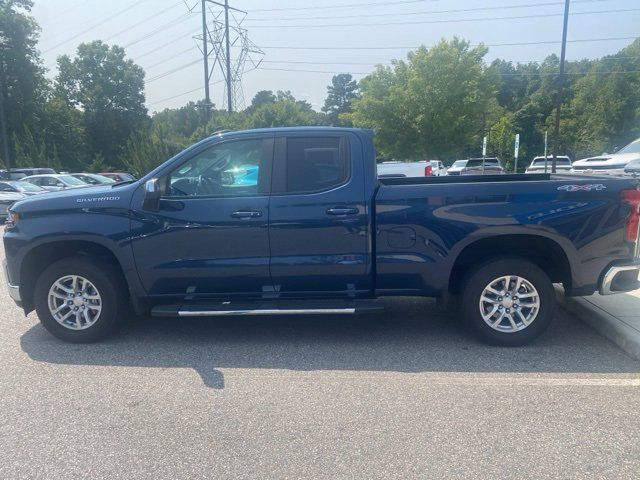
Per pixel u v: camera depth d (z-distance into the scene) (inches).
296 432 144.3
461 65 1143.6
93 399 165.5
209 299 209.6
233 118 1358.3
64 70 2187.5
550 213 193.9
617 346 204.2
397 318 243.0
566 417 150.7
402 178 252.4
